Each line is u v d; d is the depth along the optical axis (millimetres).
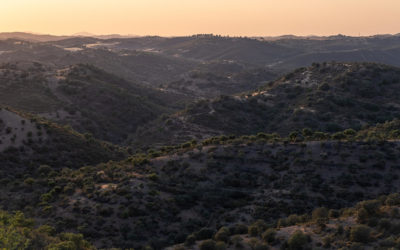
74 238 36406
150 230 46406
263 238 37906
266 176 59625
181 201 52719
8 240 30609
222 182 58719
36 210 49438
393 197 40344
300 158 61500
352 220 37562
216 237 40156
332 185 55281
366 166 57812
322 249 33312
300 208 51000
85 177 59938
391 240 31297
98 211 48156
